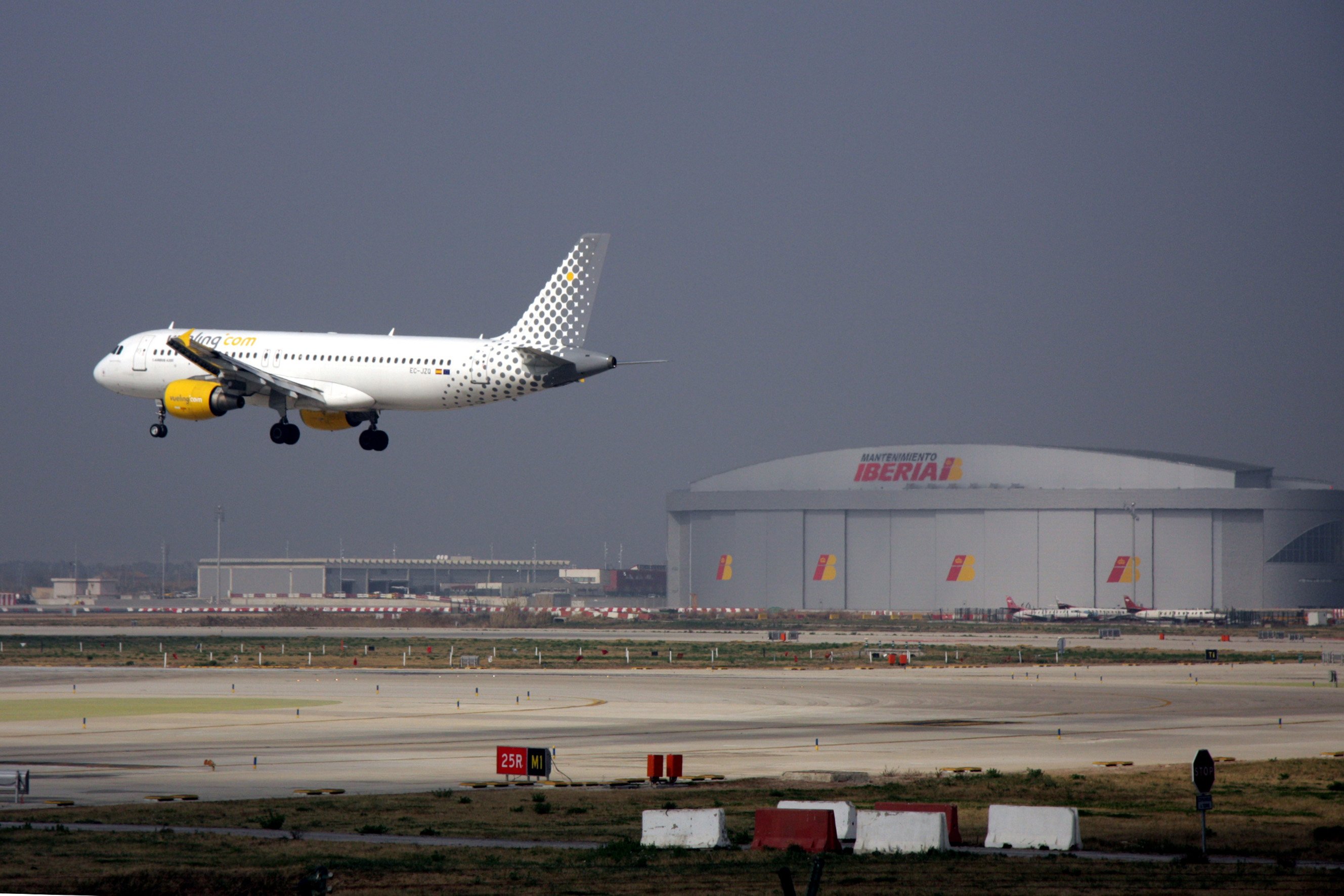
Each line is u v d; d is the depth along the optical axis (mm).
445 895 103875
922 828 124000
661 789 164625
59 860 114750
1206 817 139500
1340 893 105625
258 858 118188
